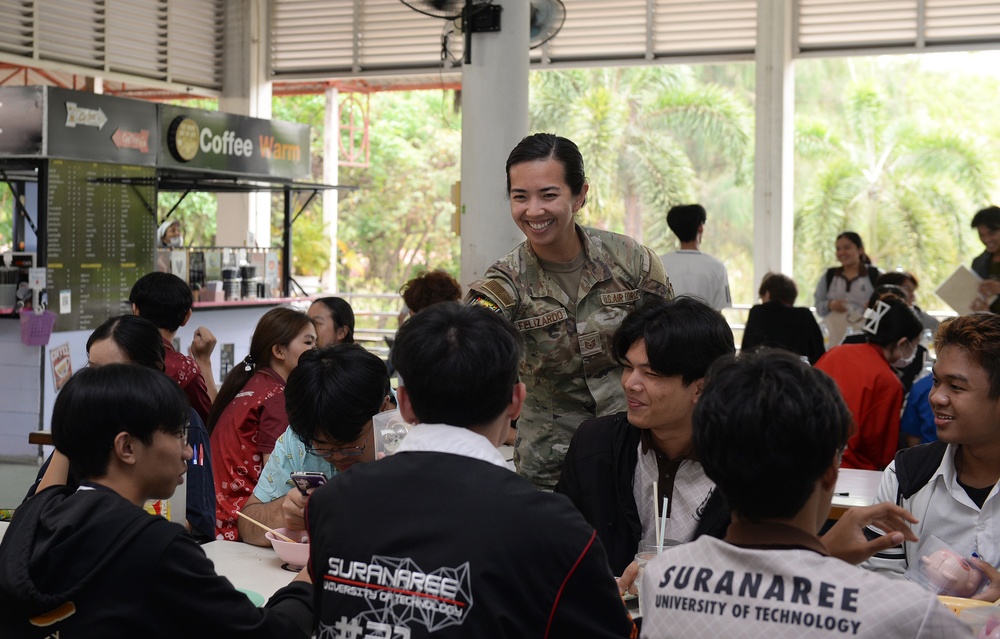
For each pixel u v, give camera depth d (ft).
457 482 5.16
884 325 13.30
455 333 5.41
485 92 17.16
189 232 64.34
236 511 10.62
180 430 6.54
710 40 29.73
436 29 32.42
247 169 27.61
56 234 22.89
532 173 9.04
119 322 10.32
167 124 25.25
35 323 22.41
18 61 28.30
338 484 5.41
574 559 5.03
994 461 7.78
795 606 4.55
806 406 4.72
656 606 4.91
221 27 34.27
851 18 28.50
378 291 73.82
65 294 23.12
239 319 27.96
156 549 5.90
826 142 68.49
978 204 66.08
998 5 27.12
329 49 33.63
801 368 4.92
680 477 7.69
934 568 7.16
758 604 4.62
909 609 4.43
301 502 8.42
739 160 67.05
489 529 5.00
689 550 4.96
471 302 9.45
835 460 4.96
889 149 67.92
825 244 65.00
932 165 66.90
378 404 8.70
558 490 8.13
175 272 26.18
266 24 34.22
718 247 72.64
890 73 75.92
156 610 5.90
